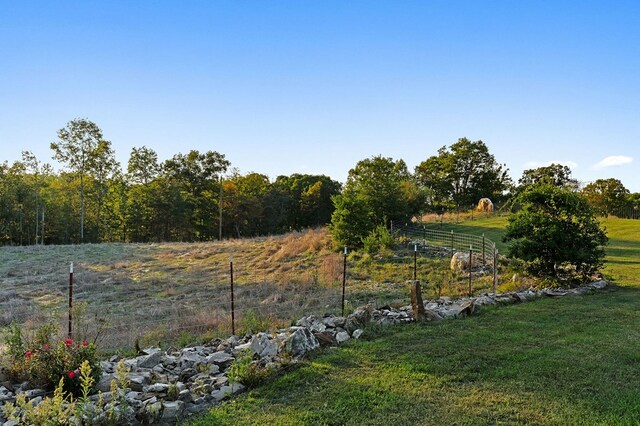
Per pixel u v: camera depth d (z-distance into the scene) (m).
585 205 15.84
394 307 12.36
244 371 6.70
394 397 6.01
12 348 7.13
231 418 5.57
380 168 34.41
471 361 7.33
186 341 9.59
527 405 5.67
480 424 5.22
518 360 7.33
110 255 33.16
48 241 54.66
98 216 57.06
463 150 74.56
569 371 6.77
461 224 40.84
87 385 5.66
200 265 27.22
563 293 13.74
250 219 68.19
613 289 14.63
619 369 6.82
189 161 65.88
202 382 6.59
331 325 9.52
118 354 8.53
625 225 35.16
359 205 27.25
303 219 77.06
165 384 6.56
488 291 15.47
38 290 19.41
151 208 58.28
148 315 13.40
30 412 4.99
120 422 5.30
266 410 5.78
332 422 5.37
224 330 10.38
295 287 17.52
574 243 15.42
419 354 7.75
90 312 14.20
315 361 7.57
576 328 9.38
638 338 8.52
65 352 6.63
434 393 6.12
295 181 80.75
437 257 23.34
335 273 20.31
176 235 61.75
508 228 16.53
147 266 27.50
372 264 21.92
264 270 23.81
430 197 54.06
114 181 59.78
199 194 65.69
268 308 13.53
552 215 15.99
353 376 6.85
